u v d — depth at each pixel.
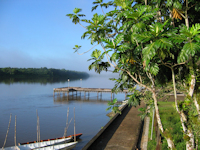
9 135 21.59
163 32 3.13
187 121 4.22
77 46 4.28
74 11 4.51
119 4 3.54
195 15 4.59
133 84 5.02
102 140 11.84
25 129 23.72
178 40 2.88
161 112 15.95
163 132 4.21
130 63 4.19
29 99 46.91
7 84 90.94
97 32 3.64
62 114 31.73
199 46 2.75
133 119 17.09
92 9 4.84
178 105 4.25
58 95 55.53
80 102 43.84
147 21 3.92
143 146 10.48
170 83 4.93
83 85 106.06
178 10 3.88
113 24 4.64
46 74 187.50
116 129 14.12
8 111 33.12
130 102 4.70
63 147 16.14
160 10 4.52
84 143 19.33
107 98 50.47
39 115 30.69
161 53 3.21
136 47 3.69
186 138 4.13
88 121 27.64
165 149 7.97
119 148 10.55
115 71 4.50
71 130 23.56
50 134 22.06
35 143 17.27
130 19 3.56
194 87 4.00
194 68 3.84
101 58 3.78
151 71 3.46
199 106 4.27
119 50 3.51
